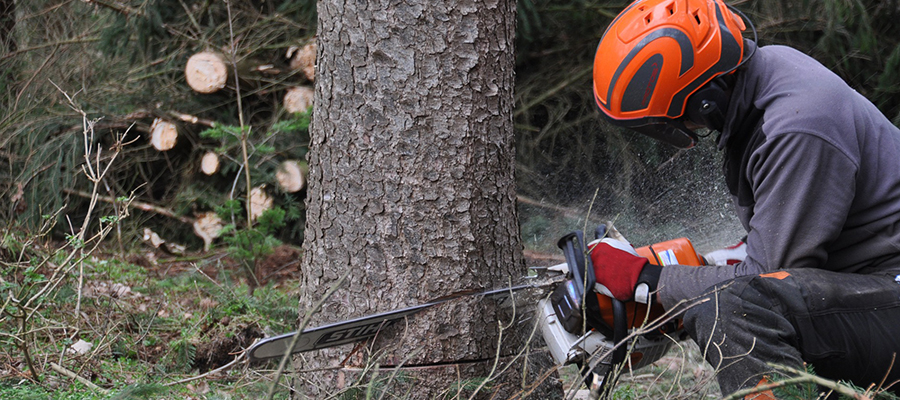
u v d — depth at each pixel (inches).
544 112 281.3
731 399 57.5
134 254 251.8
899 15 235.0
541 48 265.0
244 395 104.8
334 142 89.0
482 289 88.7
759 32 244.7
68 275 138.0
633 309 84.1
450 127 86.3
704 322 78.4
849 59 235.1
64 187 262.7
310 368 93.0
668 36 80.6
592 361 84.4
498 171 90.3
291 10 274.5
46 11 293.4
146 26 272.5
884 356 76.0
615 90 85.2
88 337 135.0
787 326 75.6
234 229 194.4
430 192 86.6
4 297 125.9
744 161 83.4
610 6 247.4
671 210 233.1
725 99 82.3
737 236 176.7
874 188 78.4
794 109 76.1
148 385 80.7
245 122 287.6
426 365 87.3
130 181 289.7
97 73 294.8
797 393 66.4
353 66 86.7
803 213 75.2
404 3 85.0
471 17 86.4
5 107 299.0
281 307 150.9
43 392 100.0
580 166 269.0
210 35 283.0
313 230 92.7
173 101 281.3
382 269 87.9
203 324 145.3
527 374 92.8
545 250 242.1
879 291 76.0
